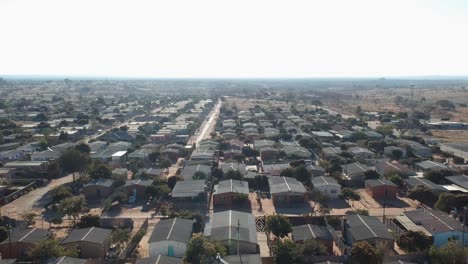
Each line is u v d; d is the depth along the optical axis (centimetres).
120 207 6575
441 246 4559
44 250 4309
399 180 7406
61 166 8319
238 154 9619
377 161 8981
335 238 5081
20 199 7006
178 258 4353
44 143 10400
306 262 4425
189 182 7088
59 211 5812
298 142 11012
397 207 6506
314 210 6378
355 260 4294
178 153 10088
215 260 4159
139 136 11944
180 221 5209
